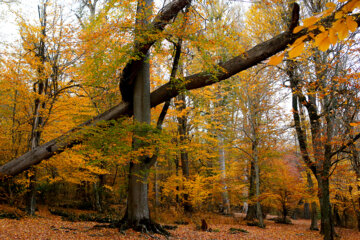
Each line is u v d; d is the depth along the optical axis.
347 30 1.00
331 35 1.01
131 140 8.94
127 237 7.35
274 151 14.04
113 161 7.45
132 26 6.91
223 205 17.06
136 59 7.24
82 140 8.01
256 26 10.88
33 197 11.05
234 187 15.13
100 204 15.62
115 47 6.73
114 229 8.16
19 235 7.36
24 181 10.03
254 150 13.71
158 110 13.27
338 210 16.23
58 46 9.55
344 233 12.39
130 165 8.77
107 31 6.92
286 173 16.58
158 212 14.46
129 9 6.97
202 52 7.14
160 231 8.36
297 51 1.02
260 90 12.37
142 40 6.92
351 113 7.52
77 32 9.08
